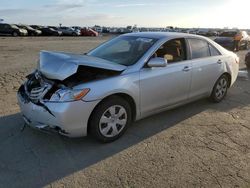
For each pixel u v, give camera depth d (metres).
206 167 3.51
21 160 3.64
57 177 3.28
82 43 25.17
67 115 3.62
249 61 11.67
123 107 4.18
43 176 3.30
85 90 3.71
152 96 4.51
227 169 3.47
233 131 4.64
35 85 4.11
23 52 15.80
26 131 4.46
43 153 3.82
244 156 3.81
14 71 9.59
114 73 4.06
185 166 3.53
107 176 3.30
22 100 4.10
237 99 6.50
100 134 4.00
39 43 23.78
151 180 3.23
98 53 5.00
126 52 4.71
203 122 5.00
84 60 3.93
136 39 5.01
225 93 6.29
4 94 6.58
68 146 4.02
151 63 4.32
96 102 3.81
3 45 20.62
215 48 5.92
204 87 5.59
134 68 4.28
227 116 5.32
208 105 5.94
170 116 5.23
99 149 3.95
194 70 5.19
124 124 4.27
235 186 3.14
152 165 3.54
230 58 6.22
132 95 4.20
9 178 3.25
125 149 3.96
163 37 4.90
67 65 3.73
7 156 3.73
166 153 3.85
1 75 8.81
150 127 4.72
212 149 3.99
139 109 4.41
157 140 4.25
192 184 3.16
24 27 43.00
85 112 3.75
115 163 3.59
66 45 22.08
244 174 3.37
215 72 5.75
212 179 3.26
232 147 4.06
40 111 3.76
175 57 4.96
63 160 3.66
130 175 3.32
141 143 4.15
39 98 3.81
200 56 5.47
